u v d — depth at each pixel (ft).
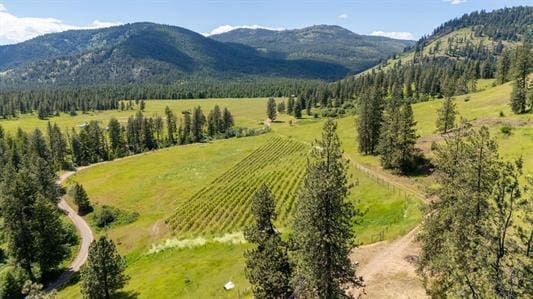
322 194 94.63
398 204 230.89
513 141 247.09
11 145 513.04
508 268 74.95
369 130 364.17
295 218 103.71
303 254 100.58
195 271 215.31
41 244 264.31
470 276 77.15
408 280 135.33
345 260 101.40
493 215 81.35
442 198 117.60
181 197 390.21
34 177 366.22
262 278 127.24
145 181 453.17
